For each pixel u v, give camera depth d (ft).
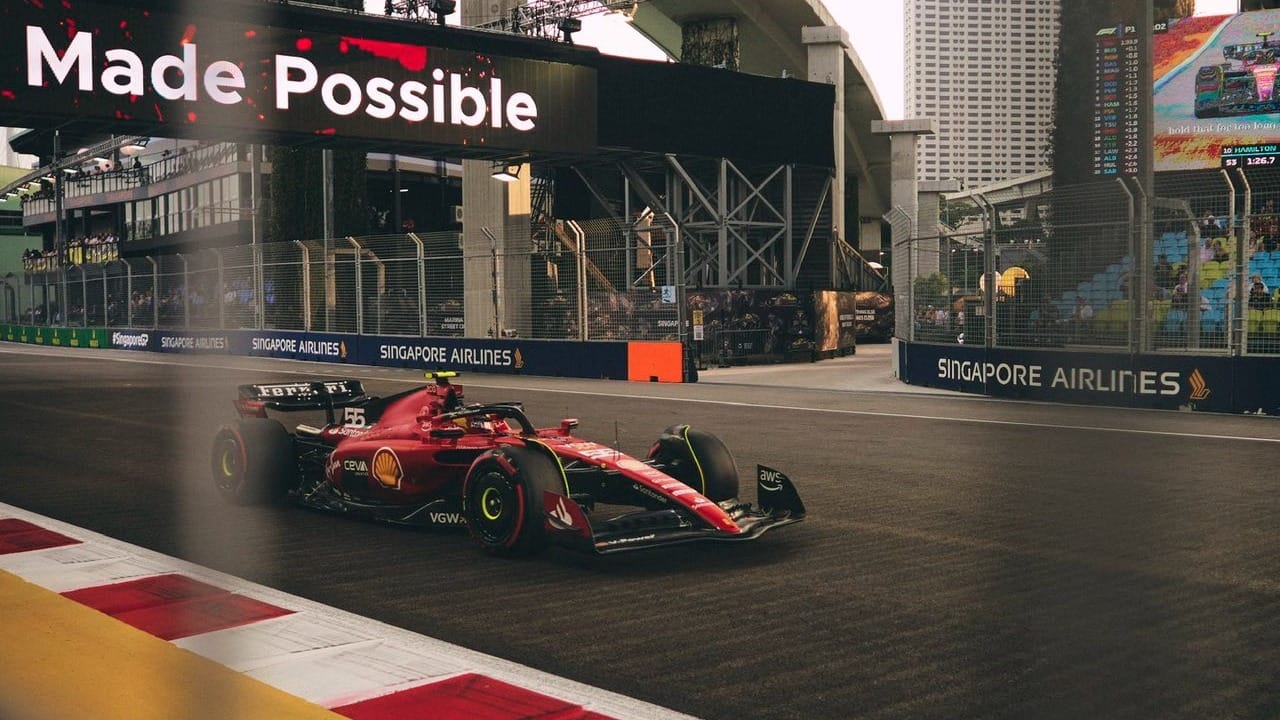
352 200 128.88
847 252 139.85
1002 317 60.64
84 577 19.33
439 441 23.35
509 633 16.02
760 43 176.96
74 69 69.10
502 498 20.81
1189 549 21.49
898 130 151.64
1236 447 38.24
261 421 27.40
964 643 15.15
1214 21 135.44
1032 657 14.37
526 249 104.17
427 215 174.81
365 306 104.47
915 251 71.51
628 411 54.19
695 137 104.32
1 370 91.20
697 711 12.55
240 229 143.64
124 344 136.05
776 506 22.22
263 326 115.03
